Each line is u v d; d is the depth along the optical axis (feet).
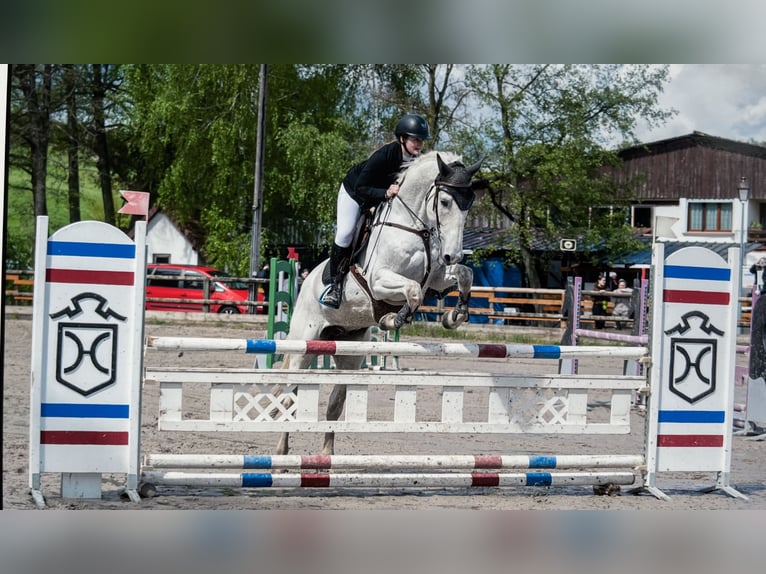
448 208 16.88
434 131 79.87
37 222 15.33
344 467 16.56
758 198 103.14
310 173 82.53
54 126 102.42
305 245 93.25
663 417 17.88
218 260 89.25
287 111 86.58
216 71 82.89
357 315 18.67
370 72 83.51
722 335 18.25
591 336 31.48
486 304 80.84
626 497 17.93
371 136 84.23
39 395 15.38
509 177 79.66
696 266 17.98
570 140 78.59
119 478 17.87
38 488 15.49
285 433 19.06
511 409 17.20
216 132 83.97
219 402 16.16
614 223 84.43
